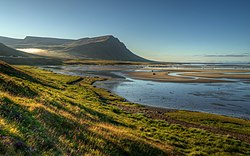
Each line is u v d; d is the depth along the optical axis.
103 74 134.38
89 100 46.22
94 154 14.71
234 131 33.97
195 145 26.20
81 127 18.88
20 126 12.60
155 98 60.28
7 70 48.12
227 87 79.81
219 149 25.41
